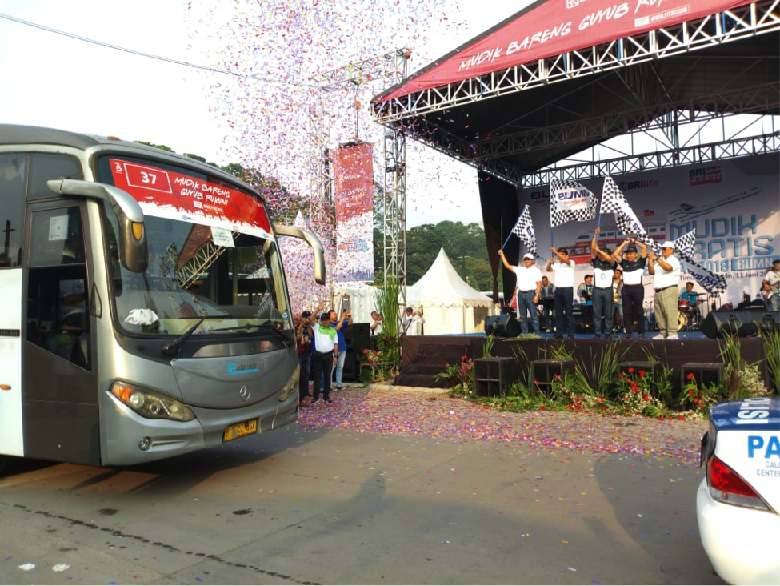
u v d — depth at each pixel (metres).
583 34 11.42
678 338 9.87
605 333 12.68
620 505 4.94
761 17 10.05
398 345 13.62
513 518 4.68
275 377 6.02
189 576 3.72
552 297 17.52
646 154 20.64
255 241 6.32
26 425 5.21
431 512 4.86
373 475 6.00
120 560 3.98
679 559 3.88
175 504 5.18
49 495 5.48
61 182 5.00
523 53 12.16
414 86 13.43
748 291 18.92
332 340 10.74
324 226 14.66
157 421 4.88
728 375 8.58
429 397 11.12
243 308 5.94
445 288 21.20
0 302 5.40
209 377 5.25
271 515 4.85
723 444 2.84
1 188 5.52
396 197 14.34
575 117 18.84
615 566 3.79
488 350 10.96
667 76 16.47
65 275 5.08
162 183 5.51
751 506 2.69
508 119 18.19
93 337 4.88
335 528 4.52
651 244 12.38
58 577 3.73
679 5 10.35
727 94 16.94
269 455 6.95
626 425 8.17
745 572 2.63
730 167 19.31
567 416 8.92
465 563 3.86
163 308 5.16
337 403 10.63
